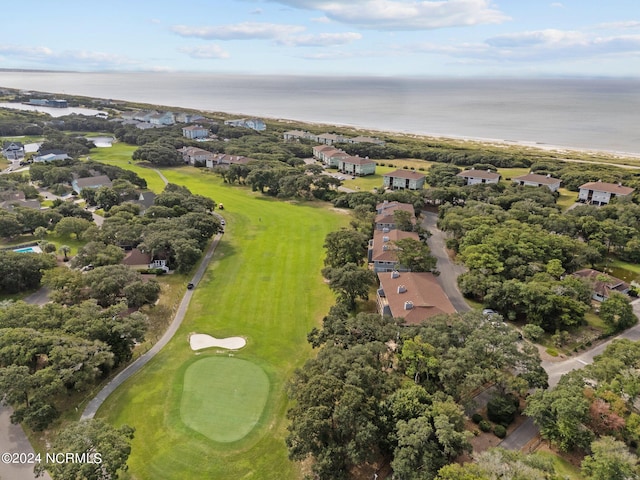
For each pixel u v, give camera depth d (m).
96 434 41.53
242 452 48.44
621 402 48.22
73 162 166.00
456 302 82.19
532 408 49.19
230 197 150.50
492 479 37.34
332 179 151.25
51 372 49.84
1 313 60.03
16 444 48.59
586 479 42.53
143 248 94.75
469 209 115.81
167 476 45.28
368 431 42.56
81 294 73.50
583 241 105.75
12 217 105.12
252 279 91.25
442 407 45.44
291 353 66.81
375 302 81.50
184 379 60.31
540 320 72.31
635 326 75.06
